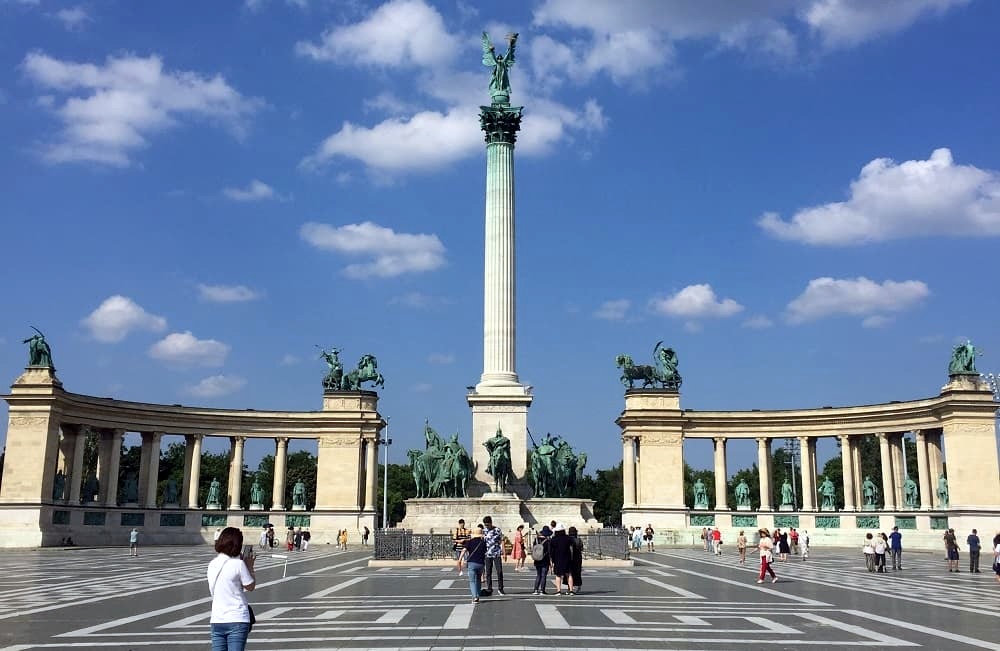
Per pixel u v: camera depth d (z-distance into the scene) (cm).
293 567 4975
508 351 7031
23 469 8138
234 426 9825
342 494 9906
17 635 2191
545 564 3347
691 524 9938
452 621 2427
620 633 2200
